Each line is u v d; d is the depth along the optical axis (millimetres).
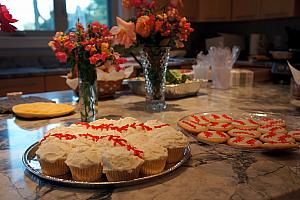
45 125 1080
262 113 1155
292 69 1272
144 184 621
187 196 570
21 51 2914
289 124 1042
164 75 1267
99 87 1459
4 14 886
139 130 820
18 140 918
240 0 3504
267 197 566
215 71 1756
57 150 678
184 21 1158
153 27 1132
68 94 1653
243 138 867
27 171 694
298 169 693
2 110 1250
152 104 1275
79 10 3266
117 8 3484
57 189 607
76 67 1074
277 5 3131
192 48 3838
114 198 568
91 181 643
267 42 3457
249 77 1858
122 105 1389
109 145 693
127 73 1707
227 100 1461
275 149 773
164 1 1180
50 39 3049
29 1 2955
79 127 840
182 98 1521
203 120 1051
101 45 1012
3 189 607
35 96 1548
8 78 2277
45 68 2736
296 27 3295
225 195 572
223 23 4023
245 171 682
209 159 756
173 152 731
